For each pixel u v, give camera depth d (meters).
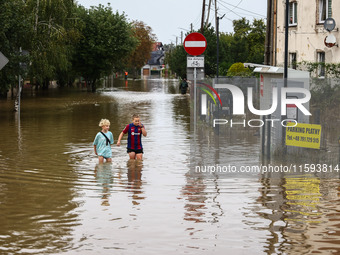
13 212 23.83
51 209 24.30
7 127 62.84
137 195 26.97
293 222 21.81
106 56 176.12
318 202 25.17
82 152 42.56
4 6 81.31
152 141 48.88
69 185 29.59
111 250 18.61
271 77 41.09
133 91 171.88
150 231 20.77
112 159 38.94
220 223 21.75
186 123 66.31
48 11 99.62
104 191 28.02
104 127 37.41
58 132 57.34
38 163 37.19
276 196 26.47
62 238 20.00
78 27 106.19
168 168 34.81
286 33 38.53
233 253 18.20
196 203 25.16
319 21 85.56
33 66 97.25
